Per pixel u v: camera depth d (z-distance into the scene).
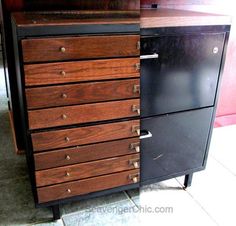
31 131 1.06
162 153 1.35
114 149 1.22
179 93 1.25
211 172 1.70
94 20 1.02
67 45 0.97
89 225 1.30
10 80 1.59
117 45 1.04
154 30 1.08
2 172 1.66
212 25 1.17
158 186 1.57
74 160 1.17
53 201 1.22
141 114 1.21
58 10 1.37
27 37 0.92
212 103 1.35
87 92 1.07
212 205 1.45
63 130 1.10
